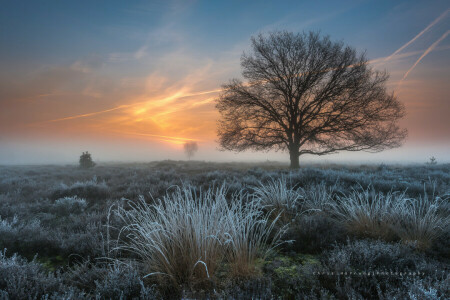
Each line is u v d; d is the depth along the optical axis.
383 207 4.36
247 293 2.21
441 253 3.19
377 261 2.74
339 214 4.38
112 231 4.05
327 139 20.56
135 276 2.43
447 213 4.47
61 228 4.61
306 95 20.78
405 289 2.21
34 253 3.53
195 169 18.66
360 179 7.96
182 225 3.15
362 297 2.16
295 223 4.23
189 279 2.48
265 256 3.01
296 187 7.32
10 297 2.12
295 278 2.57
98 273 2.73
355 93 19.16
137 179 10.88
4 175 15.59
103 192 7.91
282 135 21.61
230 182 7.89
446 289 2.12
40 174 17.81
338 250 2.95
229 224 3.21
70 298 2.09
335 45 20.22
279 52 21.08
